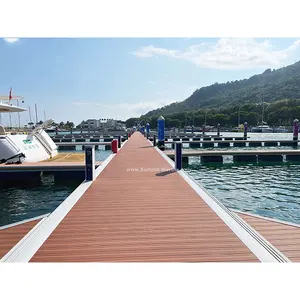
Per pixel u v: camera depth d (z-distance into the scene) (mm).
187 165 18109
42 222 4574
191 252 3479
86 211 5180
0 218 7949
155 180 8055
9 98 19281
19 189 11320
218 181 12812
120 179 8219
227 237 3936
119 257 3363
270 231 4680
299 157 19766
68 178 12422
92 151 7992
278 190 10875
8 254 3420
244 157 19500
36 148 16094
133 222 4586
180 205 5555
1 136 13922
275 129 66188
